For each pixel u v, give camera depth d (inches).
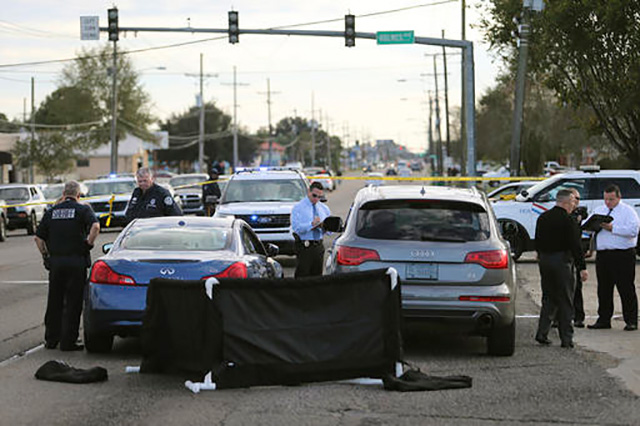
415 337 1005.8
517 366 839.7
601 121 3061.0
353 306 750.5
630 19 2669.8
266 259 999.6
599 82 2878.9
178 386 744.3
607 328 1075.3
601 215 1062.4
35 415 652.1
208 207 2324.1
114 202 2844.5
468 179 2285.9
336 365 744.3
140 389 733.9
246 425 624.1
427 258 848.3
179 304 759.7
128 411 661.9
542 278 962.1
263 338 738.2
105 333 851.4
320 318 746.2
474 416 652.1
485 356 890.7
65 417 645.9
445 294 845.2
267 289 739.4
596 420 643.5
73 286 921.5
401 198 882.1
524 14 2554.1
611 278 1065.5
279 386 740.7
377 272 753.6
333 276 746.2
